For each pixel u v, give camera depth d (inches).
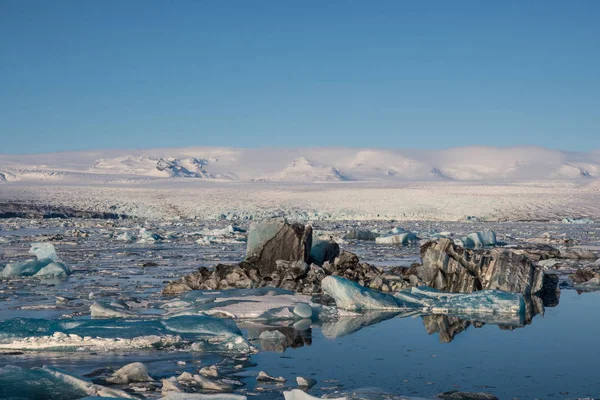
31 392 271.4
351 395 267.4
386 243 1312.7
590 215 2600.9
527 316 489.4
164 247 1195.9
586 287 667.4
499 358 348.2
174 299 551.8
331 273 668.1
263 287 594.9
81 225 2014.0
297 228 698.2
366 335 411.5
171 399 256.2
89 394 274.1
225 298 540.1
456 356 351.6
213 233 1568.7
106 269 804.0
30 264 740.0
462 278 617.9
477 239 1210.6
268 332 401.4
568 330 428.8
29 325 394.0
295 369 323.6
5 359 338.6
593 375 313.3
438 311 508.7
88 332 380.8
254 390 284.8
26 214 2630.4
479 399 273.6
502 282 609.6
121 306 506.6
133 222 2338.8
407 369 323.6
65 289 617.3
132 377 301.6
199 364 333.1
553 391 286.8
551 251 1016.9
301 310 480.7
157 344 371.6
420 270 641.6
